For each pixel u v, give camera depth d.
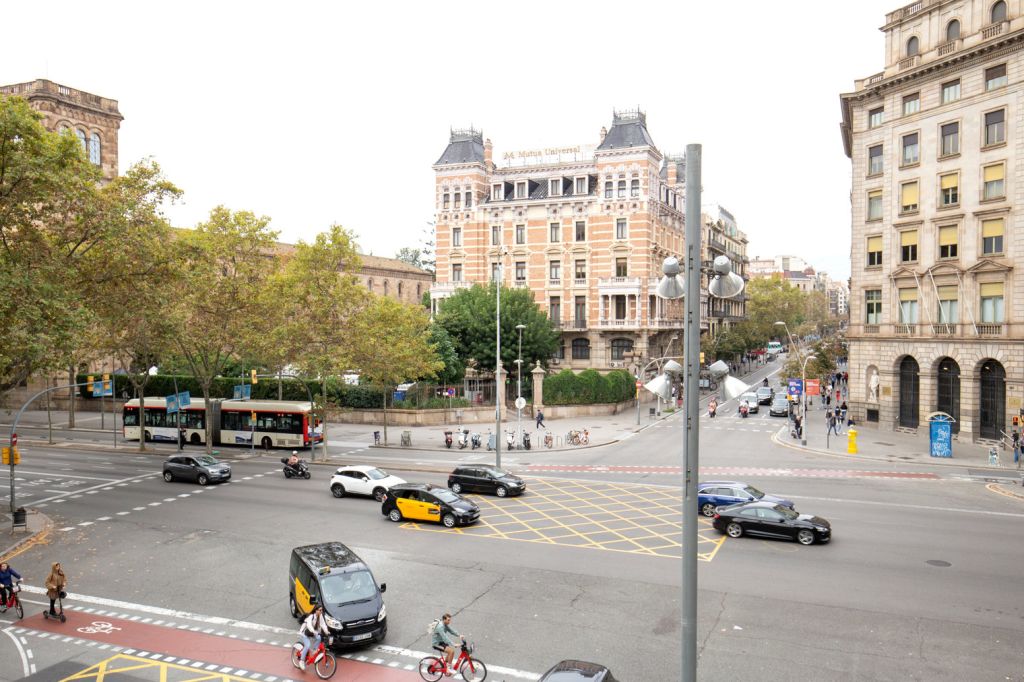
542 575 21.39
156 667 15.80
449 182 82.25
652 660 15.74
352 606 16.53
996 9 46.44
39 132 27.86
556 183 79.25
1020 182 44.94
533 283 79.19
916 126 51.44
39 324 26.84
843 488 34.47
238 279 44.09
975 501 31.38
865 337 55.94
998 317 46.56
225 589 20.62
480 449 49.00
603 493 33.69
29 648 16.81
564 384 68.06
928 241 50.62
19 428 61.16
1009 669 15.21
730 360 109.69
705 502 29.03
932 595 19.52
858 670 15.22
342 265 47.50
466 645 14.98
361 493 32.38
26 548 24.91
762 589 20.06
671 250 85.25
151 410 53.50
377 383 49.78
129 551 24.33
